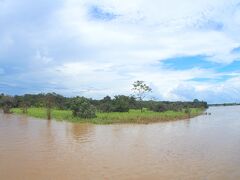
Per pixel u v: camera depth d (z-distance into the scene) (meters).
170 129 47.94
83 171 21.69
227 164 23.92
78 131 43.50
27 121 58.38
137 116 63.94
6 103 104.00
